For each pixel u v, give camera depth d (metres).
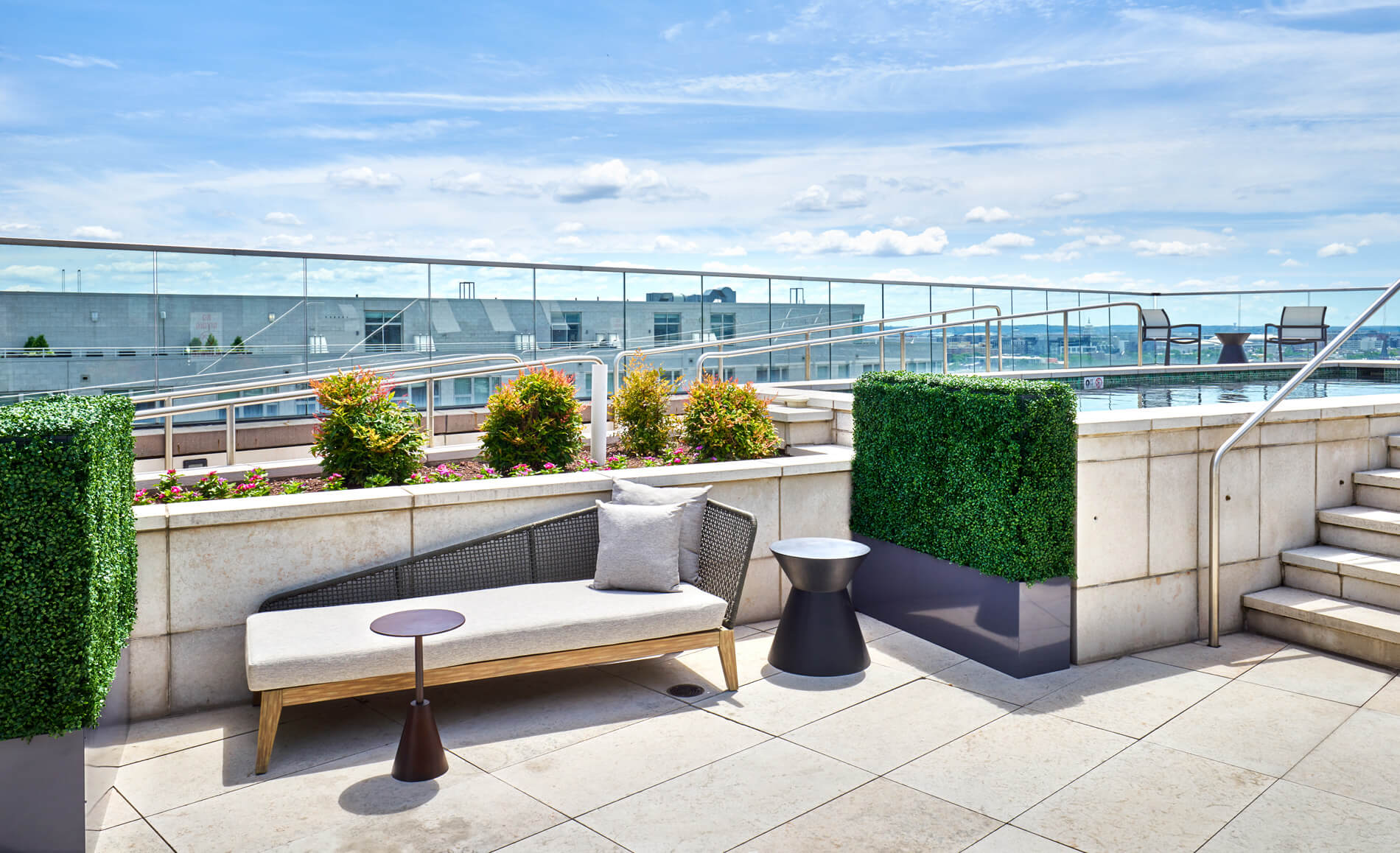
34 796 2.89
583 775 3.56
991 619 4.79
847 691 4.48
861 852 2.97
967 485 4.87
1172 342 13.96
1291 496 5.54
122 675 3.88
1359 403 5.76
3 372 8.71
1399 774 3.52
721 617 4.45
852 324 11.44
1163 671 4.73
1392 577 4.93
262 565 4.37
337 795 3.40
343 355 10.20
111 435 3.36
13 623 2.83
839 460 5.87
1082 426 4.71
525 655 4.03
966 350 13.18
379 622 3.62
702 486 5.42
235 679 4.36
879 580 5.73
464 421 10.70
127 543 3.78
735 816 3.21
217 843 3.05
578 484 5.09
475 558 4.75
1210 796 3.35
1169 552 5.14
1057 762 3.65
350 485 5.85
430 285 10.52
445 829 3.14
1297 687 4.46
